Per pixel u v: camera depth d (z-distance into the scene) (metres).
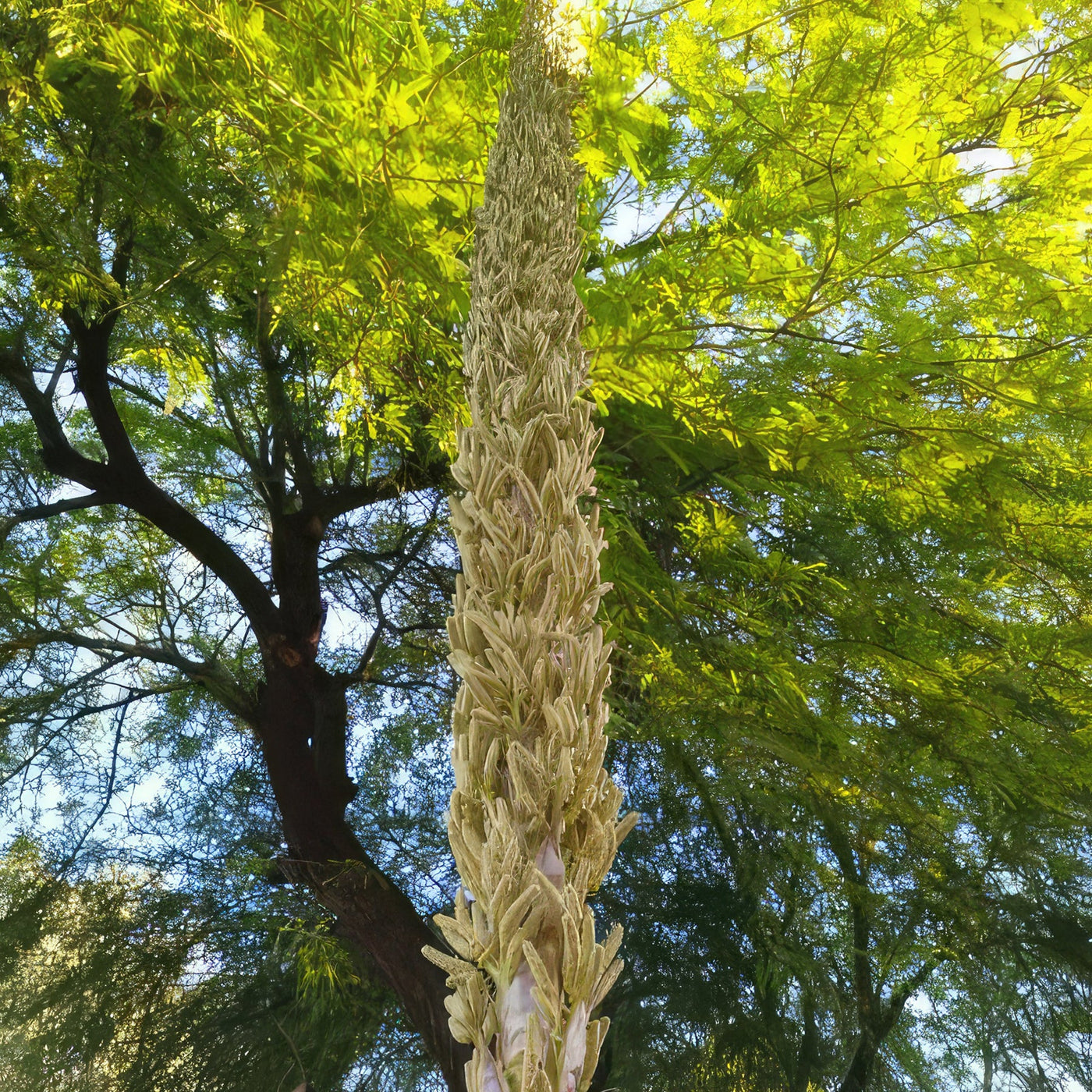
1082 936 7.81
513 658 1.41
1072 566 7.09
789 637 6.92
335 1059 9.37
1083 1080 8.19
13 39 4.02
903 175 3.80
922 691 6.95
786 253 4.12
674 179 5.70
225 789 11.32
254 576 9.41
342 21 3.35
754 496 7.55
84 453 11.99
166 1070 9.03
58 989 9.10
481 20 4.00
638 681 6.62
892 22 3.85
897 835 8.20
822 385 4.75
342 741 9.00
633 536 5.82
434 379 4.92
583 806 1.37
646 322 3.90
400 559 11.34
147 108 4.68
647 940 8.37
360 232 3.75
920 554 7.75
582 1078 1.18
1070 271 4.08
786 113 4.05
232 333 8.27
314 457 10.06
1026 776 7.12
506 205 1.90
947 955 8.81
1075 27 3.95
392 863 11.19
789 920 8.24
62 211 5.15
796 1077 8.08
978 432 4.98
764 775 7.41
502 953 1.22
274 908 9.75
